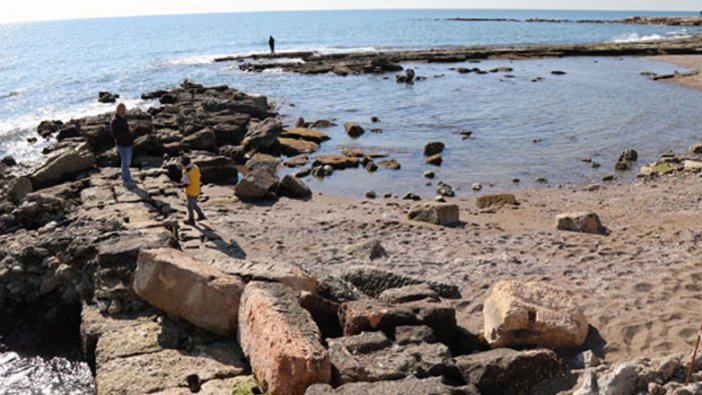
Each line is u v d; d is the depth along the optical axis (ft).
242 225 46.80
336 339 23.50
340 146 82.69
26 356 33.22
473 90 131.44
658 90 126.93
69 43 374.22
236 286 26.03
